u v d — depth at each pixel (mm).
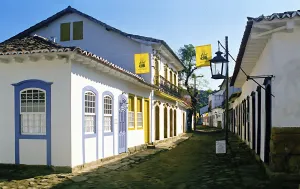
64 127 10016
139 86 17094
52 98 10164
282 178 7699
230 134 30703
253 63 12281
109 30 18859
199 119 84500
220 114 50281
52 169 10047
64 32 19359
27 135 10336
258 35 8133
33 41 11344
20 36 19219
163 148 18266
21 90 10477
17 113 10484
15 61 10273
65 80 10070
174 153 15930
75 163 10180
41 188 7988
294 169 7734
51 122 10141
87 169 10602
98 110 11828
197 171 10398
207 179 8914
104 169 10734
